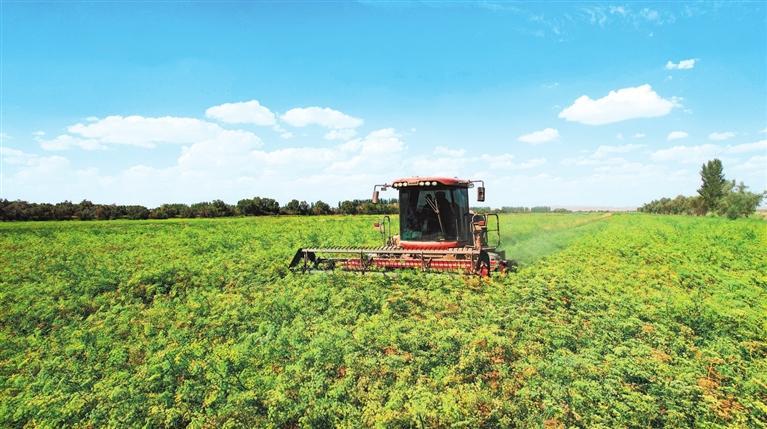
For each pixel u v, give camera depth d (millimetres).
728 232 28859
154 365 7289
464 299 10500
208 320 9625
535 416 5984
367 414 6051
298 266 14203
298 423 6168
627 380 6910
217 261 16750
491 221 45469
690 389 6453
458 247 13875
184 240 27203
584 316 9688
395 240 15070
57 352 8586
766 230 29922
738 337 8711
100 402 6535
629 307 10031
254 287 12531
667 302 10281
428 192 13992
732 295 10930
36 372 7887
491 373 7145
